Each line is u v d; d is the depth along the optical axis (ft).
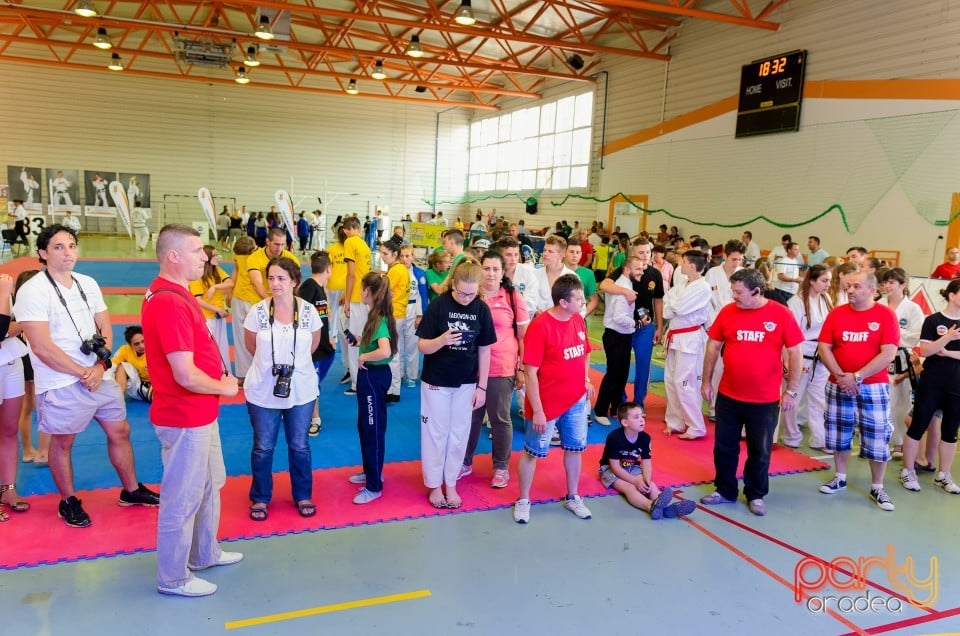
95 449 15.92
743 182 44.70
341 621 9.54
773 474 16.57
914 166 33.60
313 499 13.73
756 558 12.07
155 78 78.79
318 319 13.02
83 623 9.21
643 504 14.06
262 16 48.78
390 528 12.62
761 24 41.09
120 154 78.74
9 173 73.92
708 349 14.79
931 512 14.46
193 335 9.53
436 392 13.15
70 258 11.63
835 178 37.91
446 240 20.74
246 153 84.02
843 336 14.78
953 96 31.86
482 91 76.13
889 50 34.83
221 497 13.60
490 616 9.84
